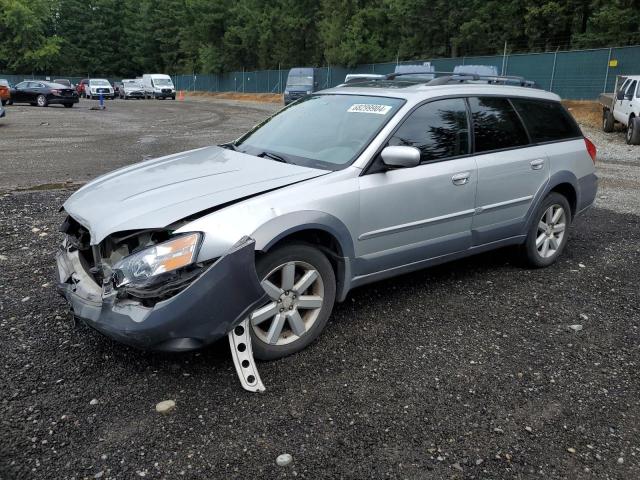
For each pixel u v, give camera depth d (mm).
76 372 3342
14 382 3213
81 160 11742
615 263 5680
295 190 3545
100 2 80062
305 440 2812
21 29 68688
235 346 3258
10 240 5809
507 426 2977
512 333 4047
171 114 28297
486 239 4820
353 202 3746
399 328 4051
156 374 3350
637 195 9312
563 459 2740
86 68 80250
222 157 4285
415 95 4332
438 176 4242
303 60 58281
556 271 5395
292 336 3617
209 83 68312
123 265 3074
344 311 4316
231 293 3084
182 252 3033
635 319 4348
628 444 2865
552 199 5309
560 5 35656
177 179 3758
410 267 4352
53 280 4730
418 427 2941
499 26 39625
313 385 3291
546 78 28578
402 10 43500
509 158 4805
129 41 81812
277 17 58312
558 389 3342
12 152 12852
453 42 40500
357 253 3883
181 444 2758
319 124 4453
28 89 33375
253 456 2691
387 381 3355
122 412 2988
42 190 8539
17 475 2518
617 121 18906
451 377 3428
